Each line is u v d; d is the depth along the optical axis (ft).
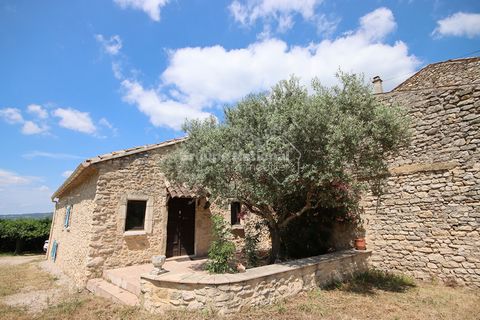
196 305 15.33
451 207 23.09
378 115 18.84
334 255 24.27
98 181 25.77
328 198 23.34
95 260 24.49
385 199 26.94
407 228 25.31
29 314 17.51
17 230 58.59
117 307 17.88
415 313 16.72
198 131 22.59
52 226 48.57
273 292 17.46
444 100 24.71
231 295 15.43
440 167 24.02
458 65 34.14
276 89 20.51
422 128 25.62
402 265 25.17
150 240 28.07
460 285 21.83
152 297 16.47
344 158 18.44
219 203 21.03
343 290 20.89
